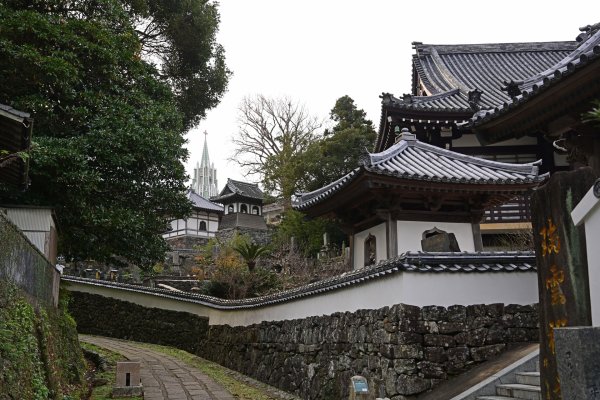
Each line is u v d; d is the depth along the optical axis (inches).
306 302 426.3
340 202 497.4
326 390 362.9
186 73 802.8
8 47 418.3
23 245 259.3
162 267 1213.1
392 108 744.3
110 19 529.0
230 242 1215.6
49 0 488.1
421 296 288.5
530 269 304.0
